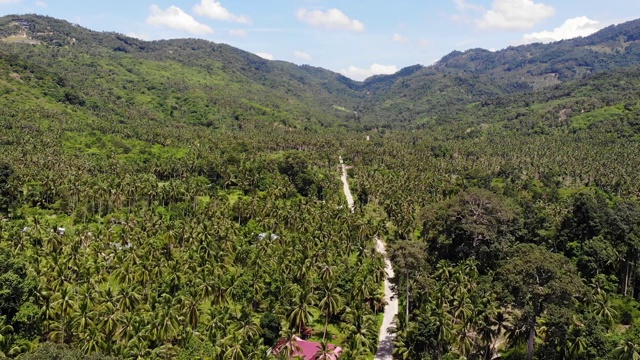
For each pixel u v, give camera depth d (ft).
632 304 314.76
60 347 226.79
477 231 372.38
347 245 435.12
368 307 336.49
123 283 341.82
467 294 304.30
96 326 264.11
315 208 547.90
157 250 386.73
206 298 322.75
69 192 535.19
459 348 272.10
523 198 586.45
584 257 348.18
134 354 242.58
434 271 385.09
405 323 297.53
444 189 642.63
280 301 336.08
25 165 581.12
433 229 428.15
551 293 254.88
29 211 516.32
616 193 620.49
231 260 397.39
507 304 278.26
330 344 304.50
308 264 367.45
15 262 299.58
